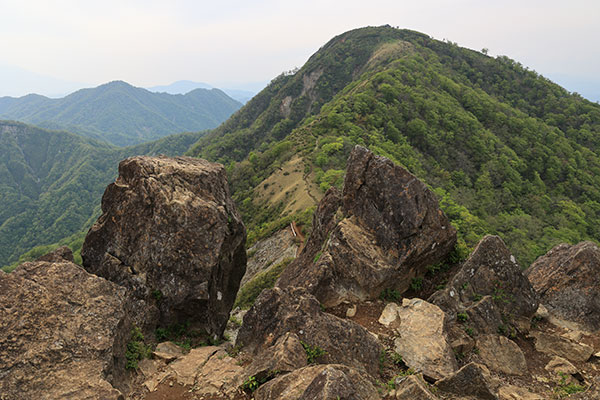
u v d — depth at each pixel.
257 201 81.44
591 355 10.63
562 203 96.94
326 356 9.15
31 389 7.55
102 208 14.42
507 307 11.96
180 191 13.98
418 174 90.56
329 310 12.77
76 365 8.26
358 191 15.86
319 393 6.50
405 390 7.49
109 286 10.36
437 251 14.18
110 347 8.88
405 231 13.93
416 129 110.06
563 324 12.49
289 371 8.33
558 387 9.30
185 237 13.11
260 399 7.73
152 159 15.10
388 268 13.38
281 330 9.98
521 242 74.25
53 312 9.06
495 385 9.00
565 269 13.71
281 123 186.50
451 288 12.40
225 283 15.56
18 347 8.09
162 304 12.68
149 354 10.93
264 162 105.69
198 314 13.09
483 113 133.62
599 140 134.50
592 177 113.75
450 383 8.40
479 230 71.38
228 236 14.76
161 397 8.93
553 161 114.12
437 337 10.31
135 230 13.30
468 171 106.06
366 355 9.59
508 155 111.88
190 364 10.27
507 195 97.12
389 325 11.47
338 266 13.64
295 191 73.44
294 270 17.72
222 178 16.72
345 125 105.69
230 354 10.62
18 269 9.77
